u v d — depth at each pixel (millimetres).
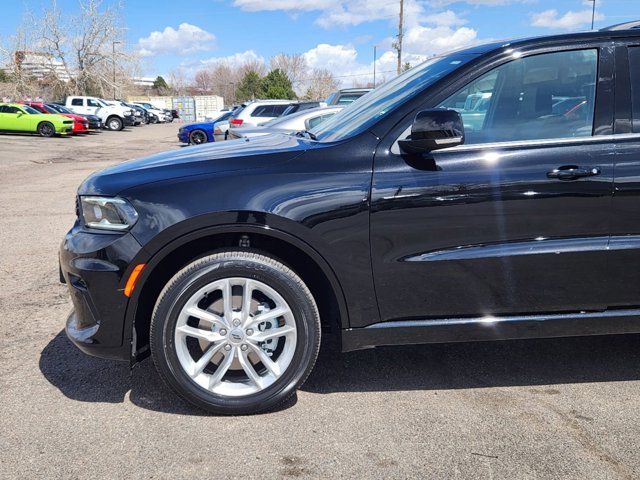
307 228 2816
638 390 3195
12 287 5031
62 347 3775
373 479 2455
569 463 2551
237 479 2459
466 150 2916
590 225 2918
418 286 2934
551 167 2883
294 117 8922
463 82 3006
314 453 2635
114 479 2449
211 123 20953
